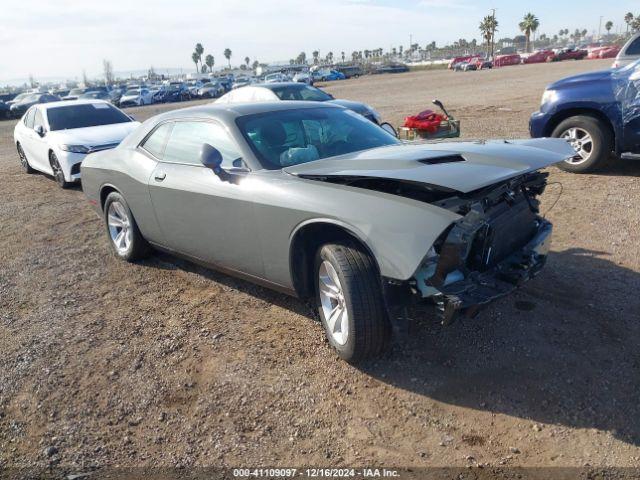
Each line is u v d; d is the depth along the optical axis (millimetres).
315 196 3488
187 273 5355
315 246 3744
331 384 3410
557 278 4496
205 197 4227
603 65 39656
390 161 3502
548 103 7898
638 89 6980
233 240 4137
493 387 3240
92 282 5336
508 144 3891
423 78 45312
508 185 3631
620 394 3080
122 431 3148
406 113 17562
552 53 61469
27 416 3348
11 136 22938
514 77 33531
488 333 3779
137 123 10828
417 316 3975
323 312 3715
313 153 4215
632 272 4508
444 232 3096
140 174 4965
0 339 4309
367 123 4840
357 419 3098
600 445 2752
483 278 3334
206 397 3377
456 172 3199
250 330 4133
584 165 7727
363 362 3592
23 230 7410
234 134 4184
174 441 3037
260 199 3777
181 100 49156
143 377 3633
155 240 5152
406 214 3068
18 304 4965
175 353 3893
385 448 2871
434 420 3035
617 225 5605
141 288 5090
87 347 4070
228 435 3047
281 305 4496
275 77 56781
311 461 2818
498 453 2768
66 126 10391
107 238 6555
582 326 3764
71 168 9453
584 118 7562
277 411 3207
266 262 3928
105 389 3537
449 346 3680
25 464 2947
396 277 3016
